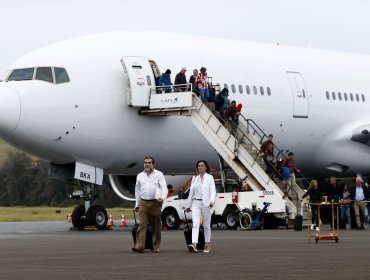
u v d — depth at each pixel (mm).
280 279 13922
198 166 20578
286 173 35438
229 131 35531
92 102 33562
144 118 34688
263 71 38844
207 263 17125
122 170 36031
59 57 33750
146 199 20391
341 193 36250
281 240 25125
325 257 18328
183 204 34656
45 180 100438
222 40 38938
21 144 33250
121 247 22375
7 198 99812
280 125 39156
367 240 25016
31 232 32500
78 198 35188
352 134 42094
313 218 34000
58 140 33250
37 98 32688
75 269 15969
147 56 35000
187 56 36281
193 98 34531
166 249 21531
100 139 33938
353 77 43219
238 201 33375
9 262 17594
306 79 40594
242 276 14469
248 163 34094
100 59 34219
